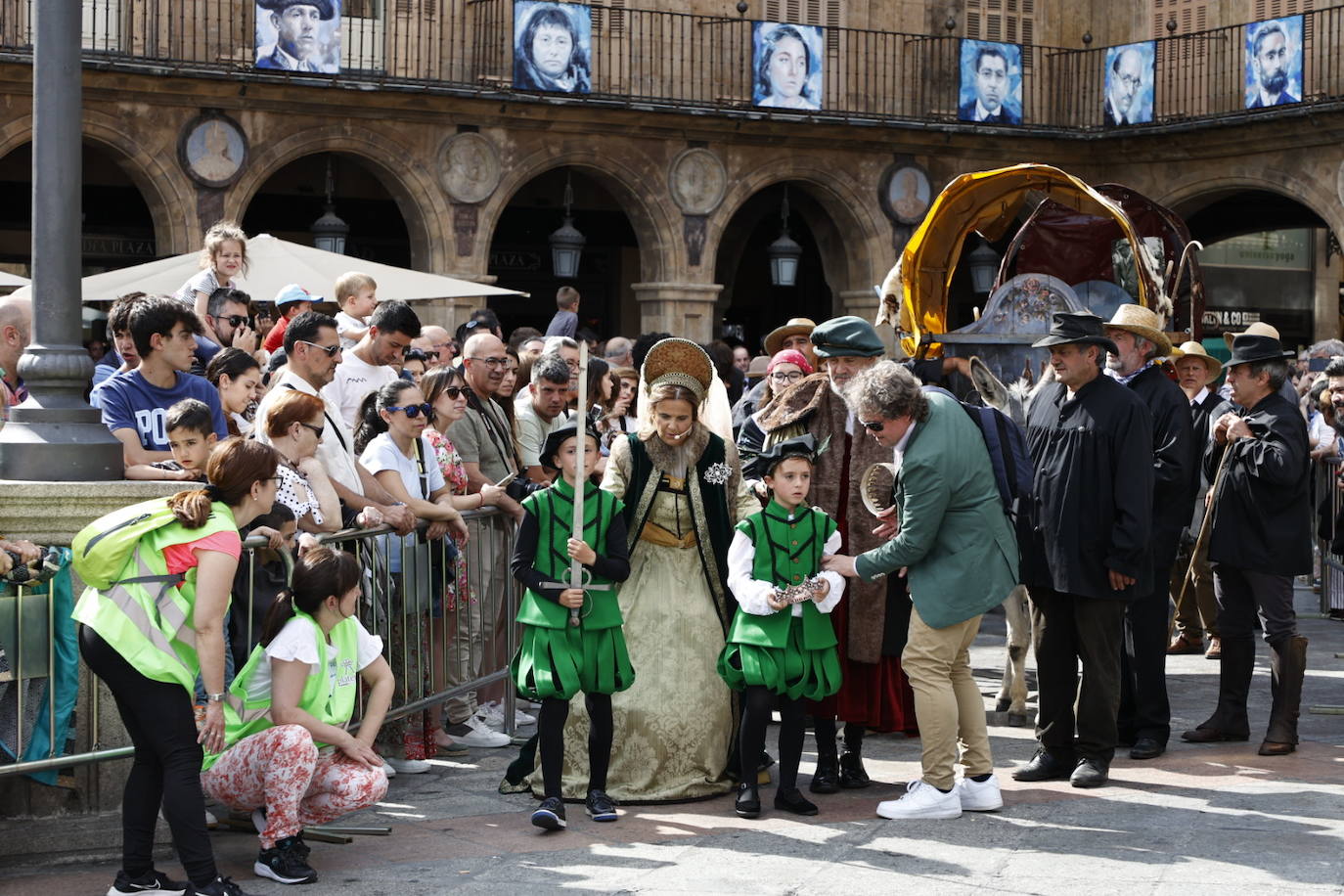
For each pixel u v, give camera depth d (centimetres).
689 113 2244
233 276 980
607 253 2548
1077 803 706
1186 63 2414
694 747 714
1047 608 750
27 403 628
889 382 666
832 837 652
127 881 570
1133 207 1117
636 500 723
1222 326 2820
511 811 699
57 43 624
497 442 902
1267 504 807
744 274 2675
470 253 2194
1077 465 728
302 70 2022
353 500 757
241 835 666
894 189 2412
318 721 616
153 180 2002
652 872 604
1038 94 2506
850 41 2417
